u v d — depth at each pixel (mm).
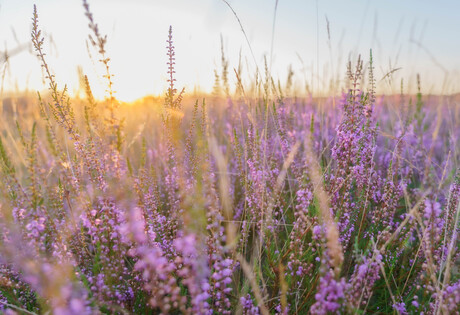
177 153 407
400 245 383
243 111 617
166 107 418
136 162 563
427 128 754
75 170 389
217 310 338
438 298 307
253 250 414
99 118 387
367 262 312
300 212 339
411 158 578
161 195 487
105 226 344
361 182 418
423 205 379
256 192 427
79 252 363
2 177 373
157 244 342
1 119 594
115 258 348
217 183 513
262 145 491
